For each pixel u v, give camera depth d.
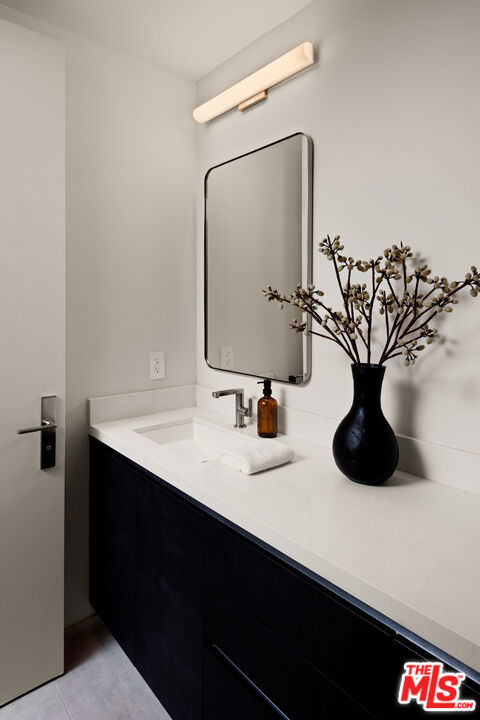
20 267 1.46
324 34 1.48
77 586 1.88
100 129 1.80
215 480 1.23
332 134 1.47
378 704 0.77
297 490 1.17
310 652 0.89
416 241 1.25
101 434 1.73
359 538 0.92
